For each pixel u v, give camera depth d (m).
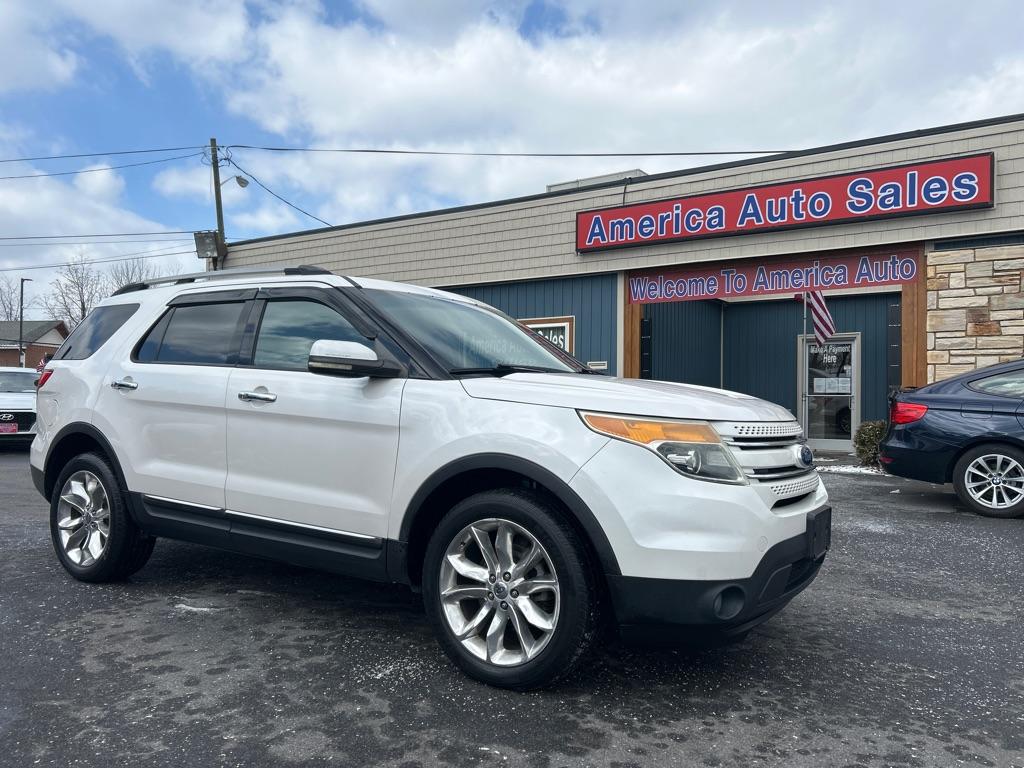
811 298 11.17
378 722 2.84
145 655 3.49
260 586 4.62
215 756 2.58
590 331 13.02
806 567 3.34
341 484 3.54
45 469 4.91
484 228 14.01
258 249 17.33
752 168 11.28
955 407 7.35
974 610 4.37
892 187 10.13
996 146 9.55
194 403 4.08
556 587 3.00
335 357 3.37
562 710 2.97
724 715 2.97
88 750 2.62
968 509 7.53
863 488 8.94
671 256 12.02
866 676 3.39
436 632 3.28
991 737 2.82
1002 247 9.61
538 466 3.01
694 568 2.81
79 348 5.00
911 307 10.35
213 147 23.23
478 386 3.30
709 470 2.91
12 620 3.96
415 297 4.16
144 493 4.30
